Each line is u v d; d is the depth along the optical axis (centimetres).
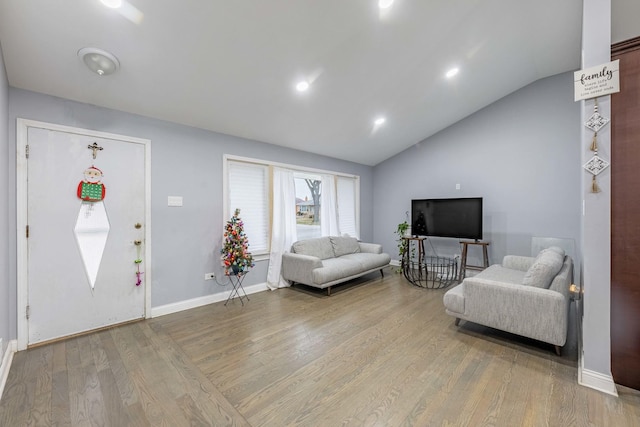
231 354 230
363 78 321
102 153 278
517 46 322
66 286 259
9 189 229
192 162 342
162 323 294
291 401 173
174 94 282
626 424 151
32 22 187
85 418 158
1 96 197
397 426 152
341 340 254
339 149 507
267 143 425
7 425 154
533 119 419
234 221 359
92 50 212
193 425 153
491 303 248
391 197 593
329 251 475
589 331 184
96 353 231
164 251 319
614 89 172
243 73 272
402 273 518
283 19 222
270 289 417
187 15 203
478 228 431
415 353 230
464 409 165
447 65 332
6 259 219
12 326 231
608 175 177
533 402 170
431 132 515
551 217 407
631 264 176
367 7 229
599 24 178
